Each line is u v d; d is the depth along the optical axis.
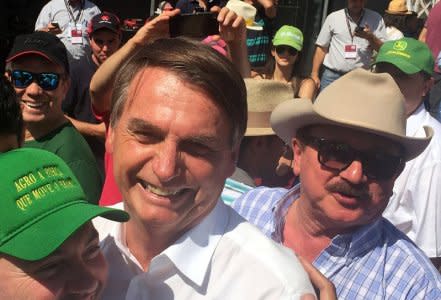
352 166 1.92
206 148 1.38
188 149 1.37
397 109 1.94
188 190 1.40
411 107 3.23
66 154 2.88
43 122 2.99
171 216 1.40
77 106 4.98
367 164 1.93
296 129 2.11
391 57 3.24
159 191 1.39
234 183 2.53
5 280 1.17
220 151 1.40
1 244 1.14
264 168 2.82
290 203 2.26
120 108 1.44
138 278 1.50
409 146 2.00
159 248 1.51
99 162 3.96
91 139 4.02
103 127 3.99
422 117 3.19
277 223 2.23
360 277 1.96
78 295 1.26
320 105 1.97
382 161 1.93
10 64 3.12
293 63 5.74
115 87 1.47
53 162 1.27
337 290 1.97
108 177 2.52
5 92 1.62
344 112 1.92
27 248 1.14
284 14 8.59
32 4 9.39
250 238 1.48
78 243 1.24
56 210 1.20
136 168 1.39
